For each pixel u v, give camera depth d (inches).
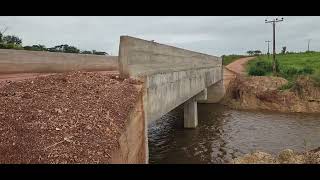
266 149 759.1
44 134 231.6
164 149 765.9
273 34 2148.1
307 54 3631.9
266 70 2193.7
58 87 343.6
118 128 280.4
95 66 701.3
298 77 1592.0
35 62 497.7
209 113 1354.6
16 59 460.8
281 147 776.9
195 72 886.4
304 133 938.1
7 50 446.0
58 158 207.8
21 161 196.2
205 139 866.8
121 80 415.8
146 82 440.5
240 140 853.2
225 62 3762.3
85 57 651.5
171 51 606.5
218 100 1670.8
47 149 213.9
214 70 1382.9
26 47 771.4
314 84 1462.8
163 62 550.3
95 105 307.9
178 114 1284.4
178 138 880.9
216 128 1018.7
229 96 1679.4
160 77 531.5
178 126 1053.8
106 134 259.1
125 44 415.2
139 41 441.1
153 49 494.0
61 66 562.9
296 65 2471.7
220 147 781.9
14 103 275.0
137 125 355.6
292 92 1460.4
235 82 1742.1
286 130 984.3
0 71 433.7
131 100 351.6
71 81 372.8
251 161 559.2
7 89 316.5
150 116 468.4
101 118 281.7
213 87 1674.5
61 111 277.1
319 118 1218.0
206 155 709.9
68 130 246.8
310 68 2087.8
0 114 245.6
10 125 231.9
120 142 268.8
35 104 281.1
